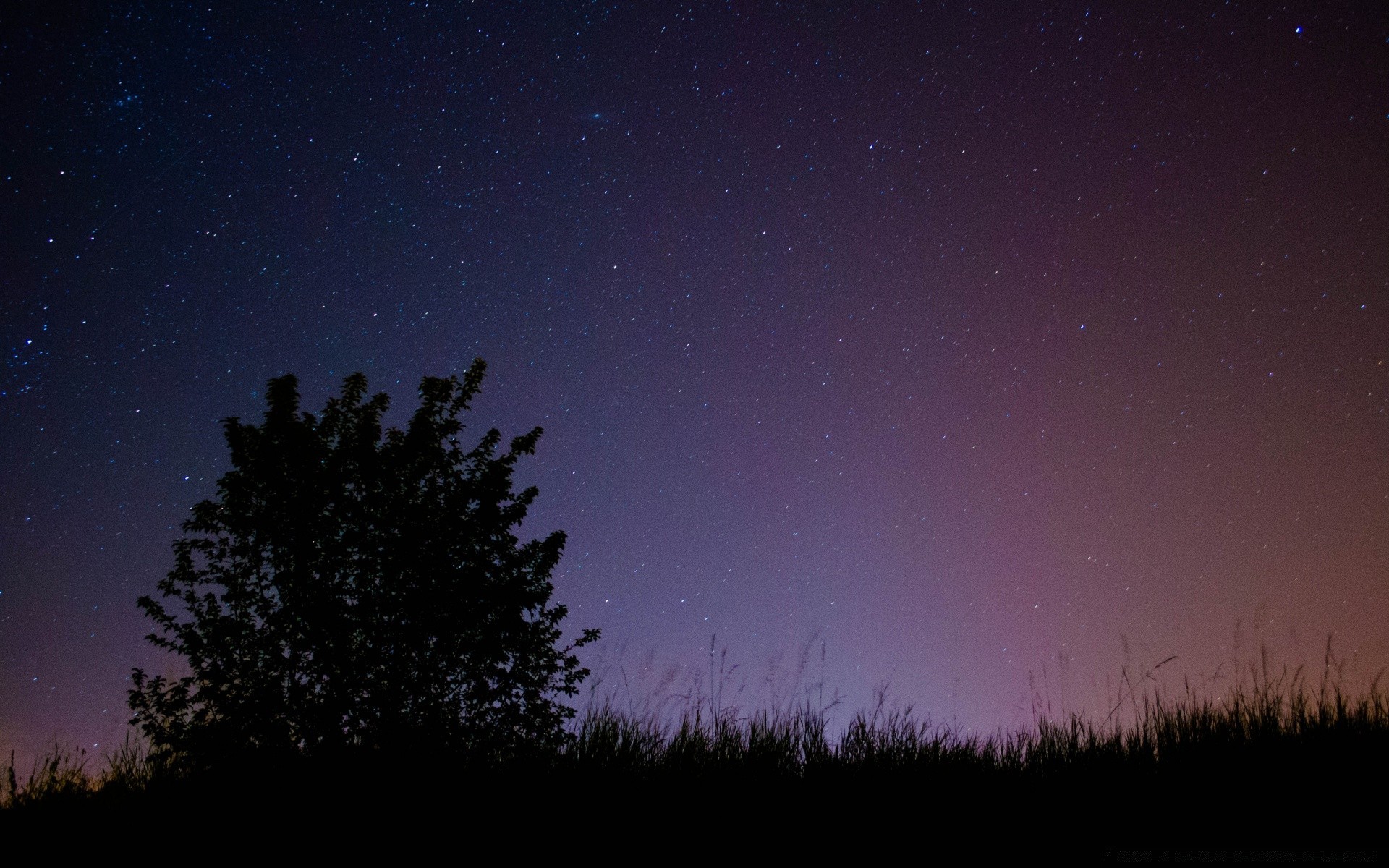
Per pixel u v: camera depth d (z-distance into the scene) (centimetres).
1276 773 514
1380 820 458
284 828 497
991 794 550
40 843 488
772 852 485
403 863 473
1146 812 495
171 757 525
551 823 511
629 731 622
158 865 472
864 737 641
